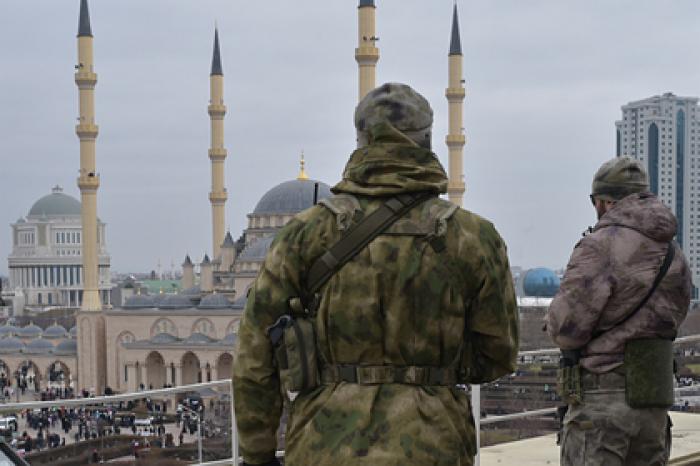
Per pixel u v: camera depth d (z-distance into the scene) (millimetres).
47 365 125875
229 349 110750
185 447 66938
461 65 121562
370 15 108062
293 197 131625
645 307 7348
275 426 5312
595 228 7633
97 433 67688
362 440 4918
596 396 7484
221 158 142625
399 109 5367
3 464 6453
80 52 120625
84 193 122312
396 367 5121
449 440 5059
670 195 163125
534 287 151625
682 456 12148
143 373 115125
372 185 5238
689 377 24594
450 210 5297
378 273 5090
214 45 141875
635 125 164875
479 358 5531
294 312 5262
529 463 12039
